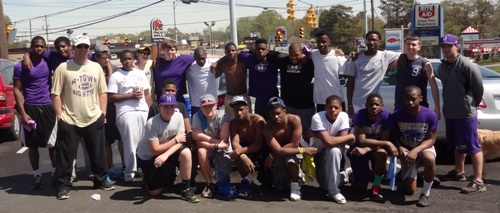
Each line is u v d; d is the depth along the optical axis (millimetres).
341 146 5449
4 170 7176
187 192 5441
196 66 6684
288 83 6426
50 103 6051
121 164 7414
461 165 5949
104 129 5918
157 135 5406
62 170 5562
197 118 5750
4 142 9648
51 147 6051
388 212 4996
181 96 6746
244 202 5402
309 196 5602
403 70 5906
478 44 50844
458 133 5672
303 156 5473
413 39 5742
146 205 5301
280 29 28375
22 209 5219
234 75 6676
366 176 5559
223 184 5668
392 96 7473
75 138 5648
